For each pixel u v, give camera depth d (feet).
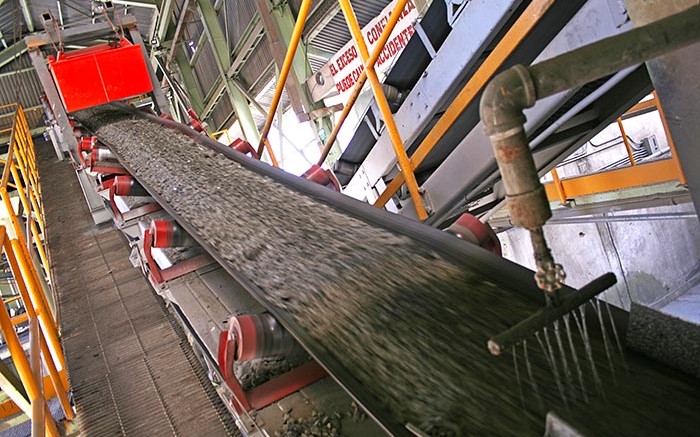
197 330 7.73
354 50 27.37
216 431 7.14
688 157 5.46
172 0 44.60
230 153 13.91
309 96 31.81
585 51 3.11
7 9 49.03
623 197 21.89
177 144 15.88
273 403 5.93
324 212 9.00
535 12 7.64
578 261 29.81
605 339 4.55
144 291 12.09
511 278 5.93
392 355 5.21
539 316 3.66
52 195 22.89
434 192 11.28
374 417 4.38
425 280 6.36
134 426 7.58
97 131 20.81
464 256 6.59
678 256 29.55
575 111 8.69
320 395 5.88
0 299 7.40
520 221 3.33
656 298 28.63
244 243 8.50
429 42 10.05
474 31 8.71
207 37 45.83
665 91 5.41
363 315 5.94
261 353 5.93
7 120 48.44
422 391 4.68
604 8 6.85
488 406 4.34
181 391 8.16
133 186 13.70
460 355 4.99
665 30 3.11
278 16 31.42
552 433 3.60
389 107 11.87
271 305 6.48
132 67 20.89
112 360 9.44
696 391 3.97
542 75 3.09
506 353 4.88
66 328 11.13
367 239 7.67
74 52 21.42
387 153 12.49
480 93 9.75
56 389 9.02
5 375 8.68
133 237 13.37
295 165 42.14
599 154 31.65
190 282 9.12
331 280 6.80
